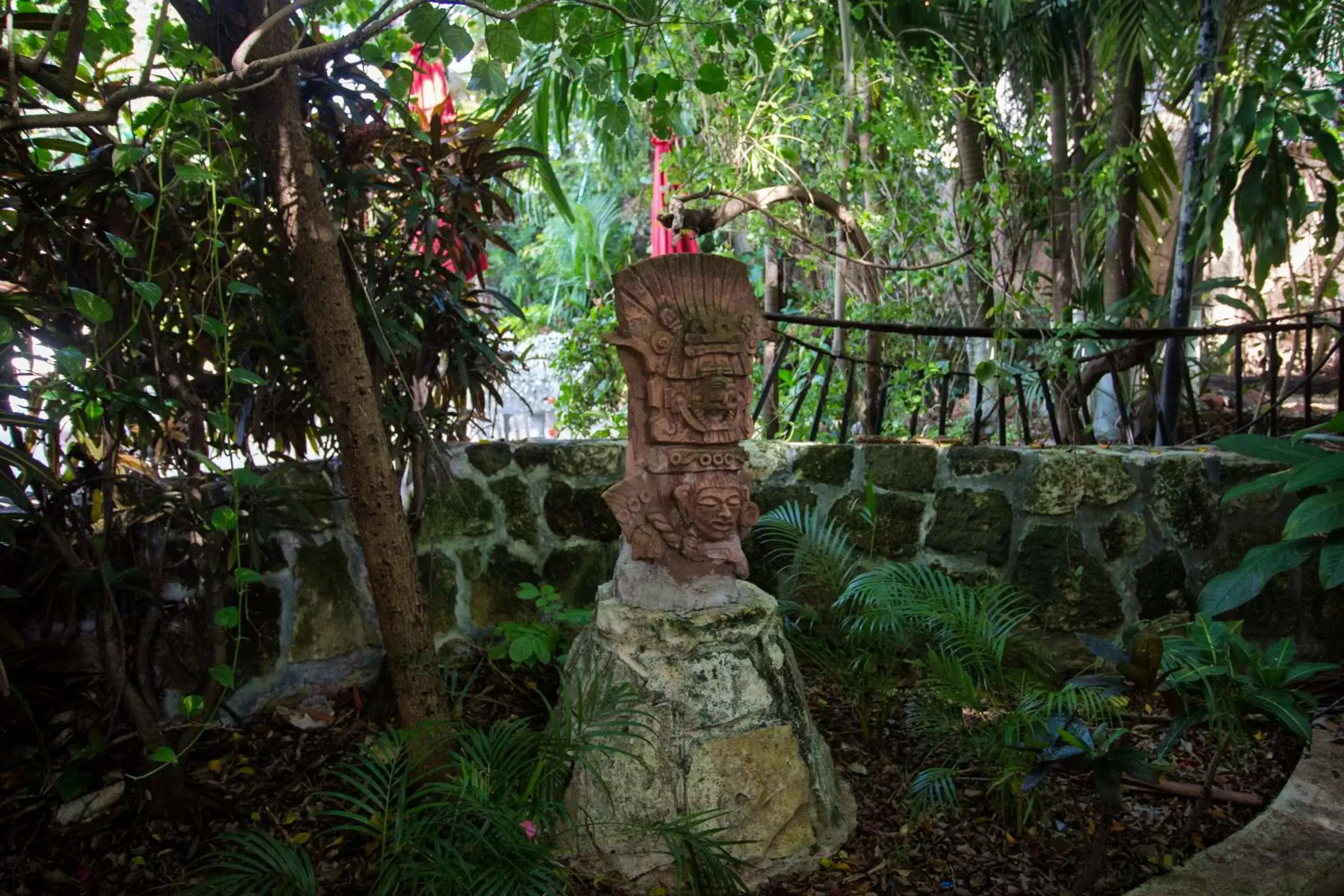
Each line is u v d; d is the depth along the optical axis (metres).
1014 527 2.83
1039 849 2.04
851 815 2.17
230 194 2.04
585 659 2.16
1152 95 5.33
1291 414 5.04
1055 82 4.32
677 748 1.98
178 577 2.47
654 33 3.43
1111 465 2.79
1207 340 5.77
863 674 2.42
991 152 4.22
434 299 2.55
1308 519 2.23
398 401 2.66
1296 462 2.43
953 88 3.78
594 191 7.71
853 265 4.15
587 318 4.54
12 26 1.64
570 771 1.97
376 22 1.64
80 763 2.17
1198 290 4.19
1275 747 2.42
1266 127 3.11
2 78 1.63
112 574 2.18
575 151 7.06
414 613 1.98
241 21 1.80
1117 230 4.08
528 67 3.80
